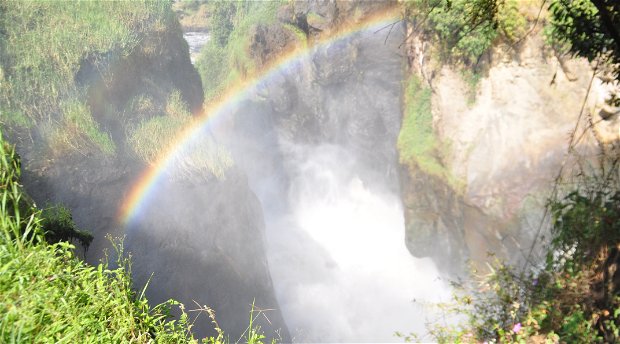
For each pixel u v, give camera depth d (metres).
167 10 22.34
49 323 2.64
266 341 18.39
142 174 16.55
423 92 19.69
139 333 3.25
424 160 19.17
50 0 18.64
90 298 3.10
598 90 13.72
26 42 16.56
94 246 13.84
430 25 18.58
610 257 4.14
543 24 15.26
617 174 5.02
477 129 17.11
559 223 4.80
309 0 32.03
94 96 16.98
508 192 15.66
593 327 3.93
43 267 3.04
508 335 4.12
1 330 2.30
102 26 18.70
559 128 14.88
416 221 20.17
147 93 19.25
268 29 41.53
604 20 3.68
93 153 15.30
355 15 27.27
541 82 15.36
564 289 4.21
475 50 16.95
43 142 14.66
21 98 15.12
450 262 19.38
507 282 4.70
